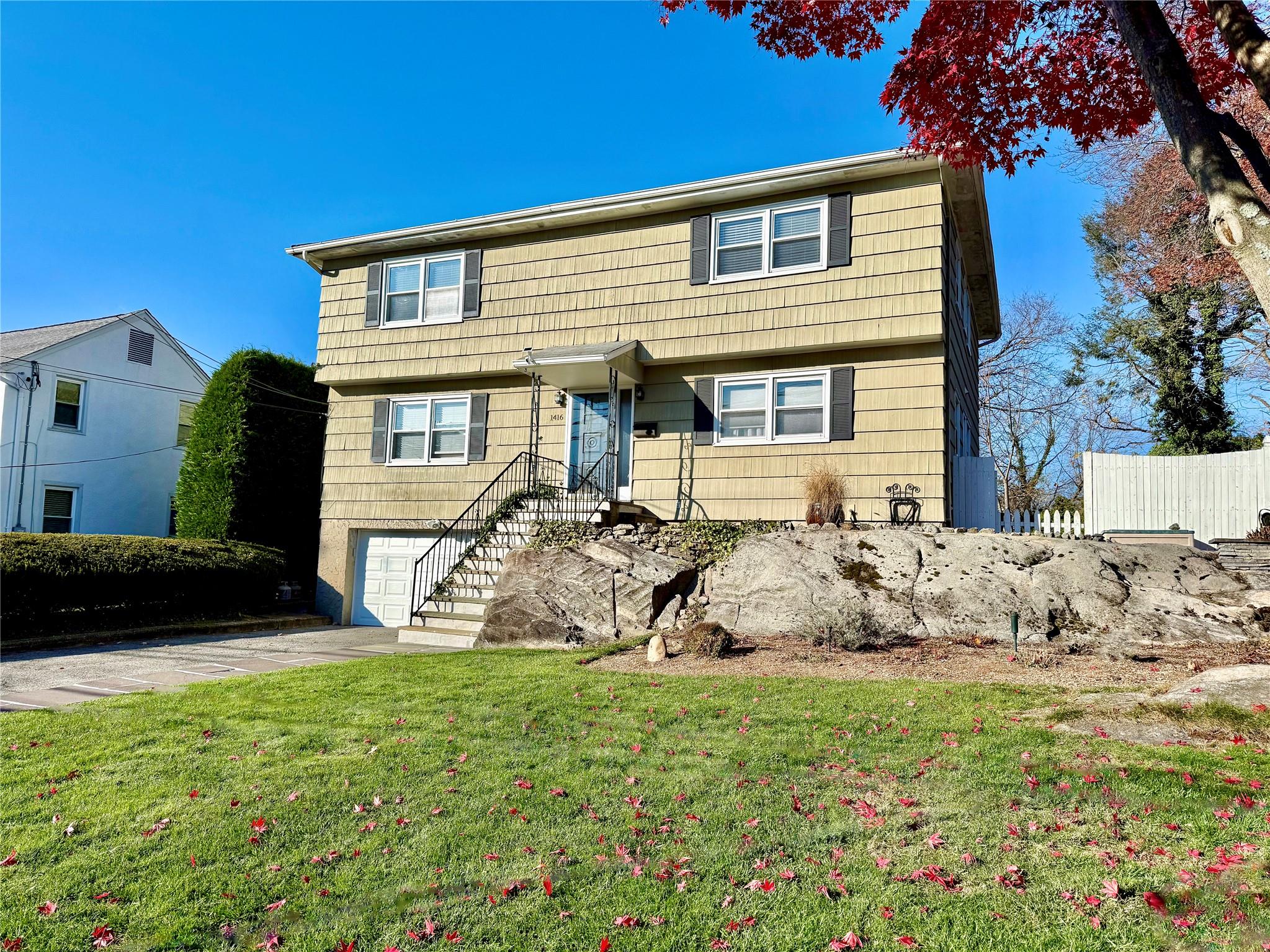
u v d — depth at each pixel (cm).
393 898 317
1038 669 678
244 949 283
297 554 1719
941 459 1089
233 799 420
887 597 884
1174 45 381
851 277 1141
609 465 1242
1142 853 335
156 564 1209
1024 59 639
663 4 663
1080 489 2823
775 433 1202
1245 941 270
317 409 1784
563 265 1347
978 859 337
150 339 2078
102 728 559
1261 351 1869
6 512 1728
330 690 684
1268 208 338
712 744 500
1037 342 2853
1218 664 650
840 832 368
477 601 1100
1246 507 1144
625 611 955
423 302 1455
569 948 280
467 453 1427
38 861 349
